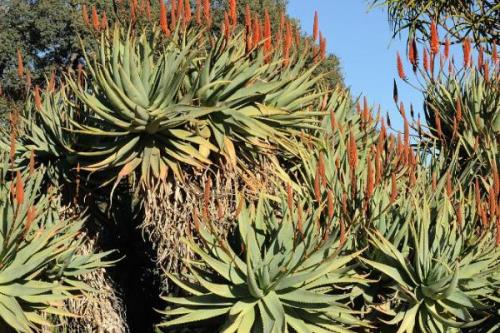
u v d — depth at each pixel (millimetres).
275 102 7359
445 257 6660
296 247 6176
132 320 7598
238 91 6996
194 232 6688
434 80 8961
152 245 7215
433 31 8727
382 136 6961
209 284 6074
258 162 7195
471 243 6988
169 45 7109
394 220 6992
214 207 6781
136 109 6398
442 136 9000
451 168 7969
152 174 6738
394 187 6621
